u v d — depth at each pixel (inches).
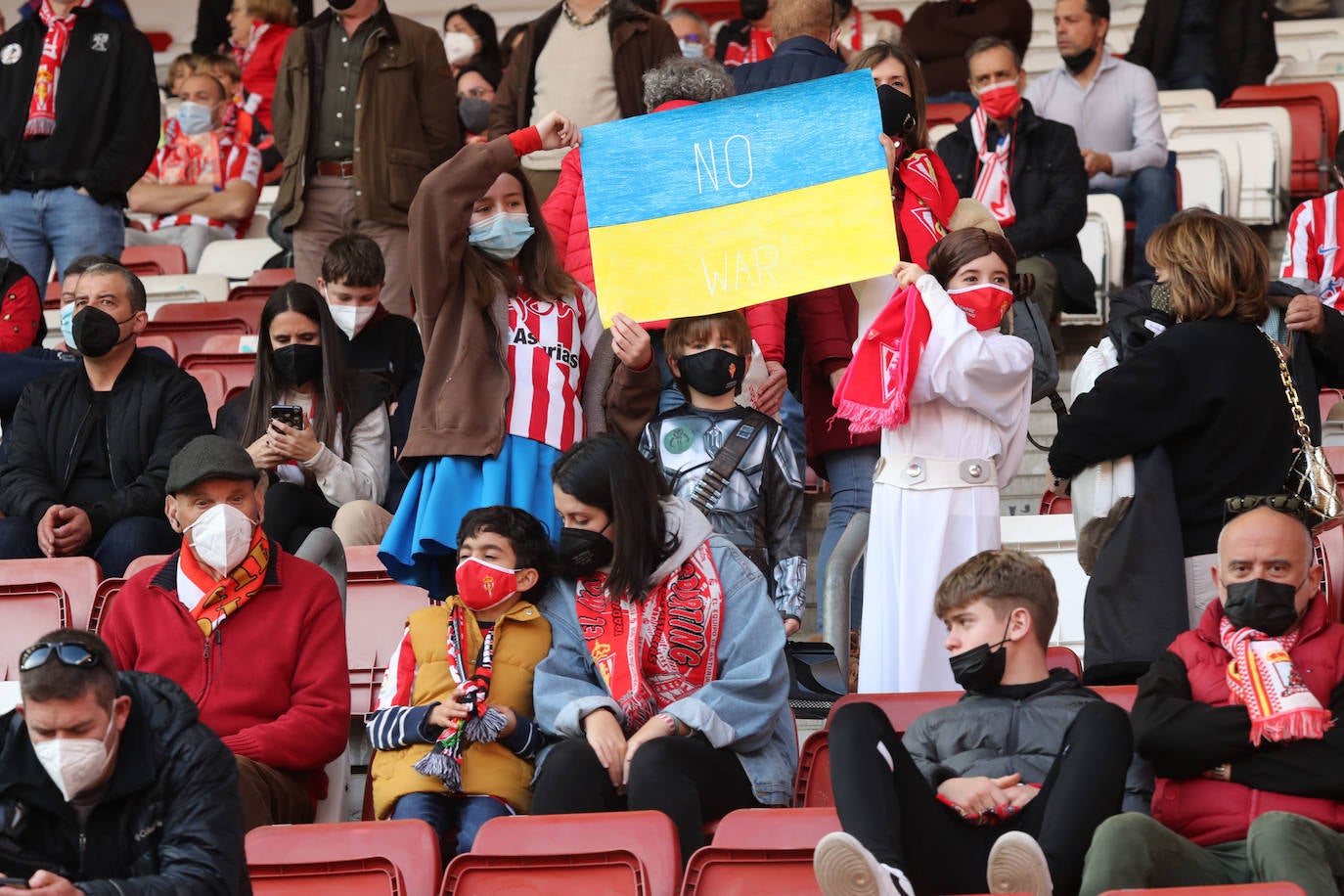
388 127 624.4
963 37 882.8
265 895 293.4
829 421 426.3
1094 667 336.5
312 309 446.9
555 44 638.5
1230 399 338.0
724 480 375.9
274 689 350.3
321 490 444.1
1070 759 278.1
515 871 286.7
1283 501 301.0
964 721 300.7
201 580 354.9
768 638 333.7
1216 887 248.7
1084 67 746.8
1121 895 247.1
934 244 410.6
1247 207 757.3
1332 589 352.5
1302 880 267.1
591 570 341.7
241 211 843.4
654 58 635.5
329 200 632.4
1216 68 908.0
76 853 249.1
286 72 634.8
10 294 560.7
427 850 295.4
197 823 251.4
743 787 321.1
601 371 394.3
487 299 381.1
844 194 379.9
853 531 376.2
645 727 318.7
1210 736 288.7
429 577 381.1
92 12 660.1
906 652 355.3
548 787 314.3
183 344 663.8
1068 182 622.5
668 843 285.6
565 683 333.7
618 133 388.5
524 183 386.6
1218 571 314.5
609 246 383.6
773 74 482.0
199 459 356.5
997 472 366.6
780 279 378.0
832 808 287.0
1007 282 368.2
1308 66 959.0
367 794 366.6
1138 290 476.1
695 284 380.5
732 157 385.4
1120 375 340.8
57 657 240.7
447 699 335.9
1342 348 380.5
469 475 377.4
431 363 377.7
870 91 383.9
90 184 649.6
